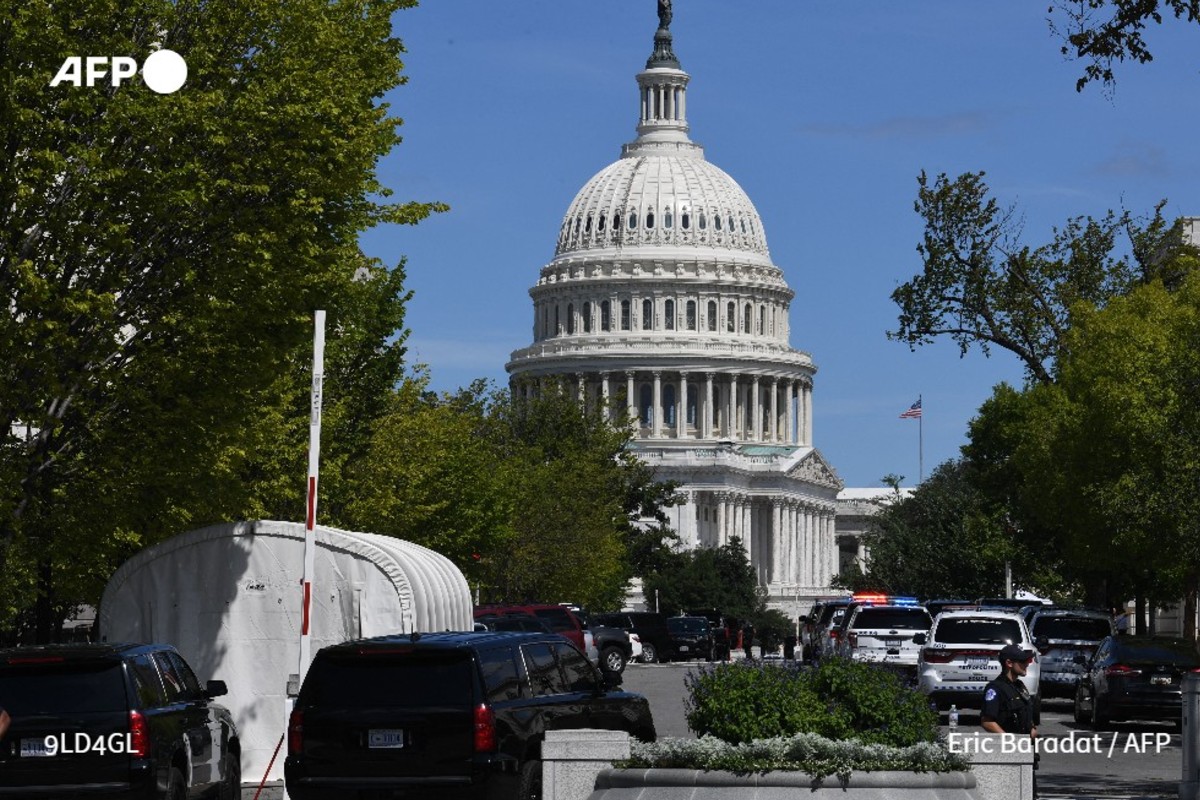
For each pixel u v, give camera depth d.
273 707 40.06
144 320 40.03
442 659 28.16
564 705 30.16
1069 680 65.94
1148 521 71.81
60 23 36.75
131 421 39.16
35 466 38.84
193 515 44.97
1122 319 81.56
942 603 91.44
